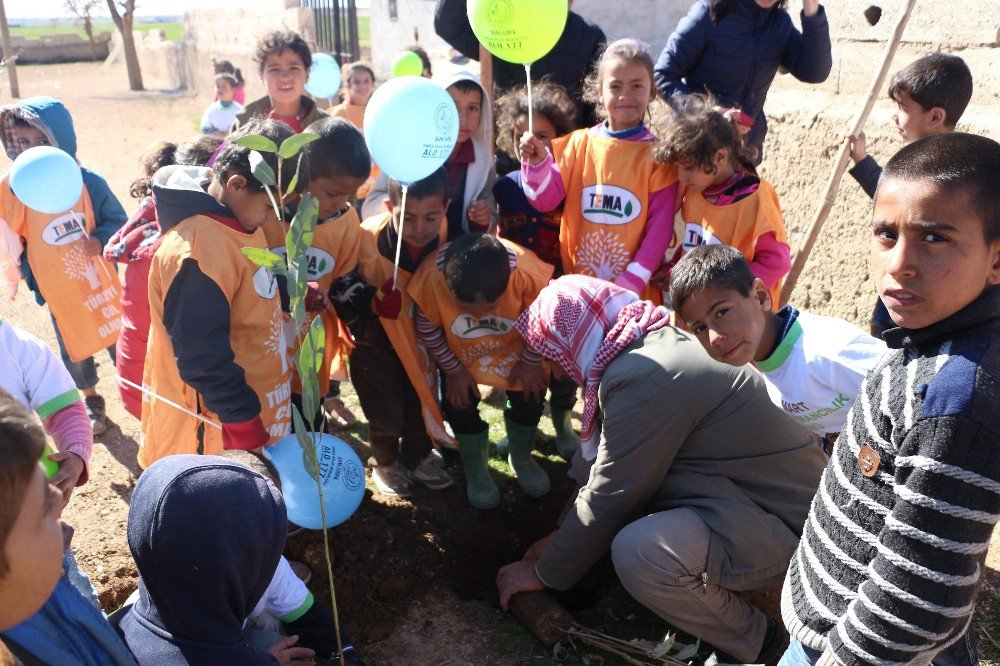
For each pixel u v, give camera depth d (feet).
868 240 14.80
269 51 13.46
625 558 7.84
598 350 8.38
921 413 4.46
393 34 44.16
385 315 9.72
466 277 8.93
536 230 11.53
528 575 8.93
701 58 12.80
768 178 17.39
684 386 7.70
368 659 8.38
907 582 4.54
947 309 4.44
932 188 4.26
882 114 14.49
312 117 14.08
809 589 5.49
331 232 9.70
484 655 8.47
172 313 7.96
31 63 91.81
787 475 8.08
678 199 10.57
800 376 7.47
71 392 6.81
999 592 8.96
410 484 11.20
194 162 10.56
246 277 8.29
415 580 9.52
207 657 5.65
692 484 8.12
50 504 4.17
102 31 104.94
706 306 6.84
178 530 5.53
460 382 10.33
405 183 9.32
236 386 8.18
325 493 8.03
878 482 4.91
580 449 9.74
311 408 6.30
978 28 13.58
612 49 10.51
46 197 9.57
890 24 15.03
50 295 12.01
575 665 8.30
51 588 4.25
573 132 11.20
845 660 4.93
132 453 12.07
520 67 14.15
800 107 16.35
